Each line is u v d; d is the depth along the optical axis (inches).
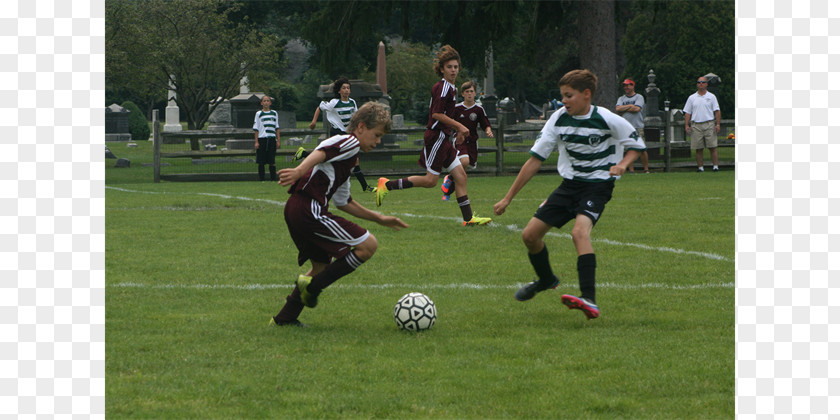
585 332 267.9
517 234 495.2
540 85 3420.3
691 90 2699.3
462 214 557.6
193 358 236.8
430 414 192.2
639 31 2854.3
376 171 1041.5
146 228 528.7
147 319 285.7
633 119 1034.1
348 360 236.2
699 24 2672.2
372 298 322.3
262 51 1879.9
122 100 3489.2
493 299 320.8
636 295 323.9
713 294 325.4
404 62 2970.0
